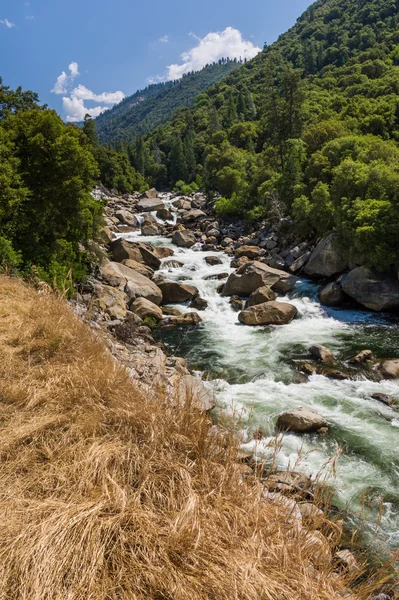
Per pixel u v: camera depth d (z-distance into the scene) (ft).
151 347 38.83
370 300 55.31
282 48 438.40
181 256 88.07
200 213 133.18
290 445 25.05
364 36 312.50
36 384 14.80
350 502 20.06
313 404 31.35
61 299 24.70
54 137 47.83
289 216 95.86
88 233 61.00
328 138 115.03
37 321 19.67
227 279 67.10
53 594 6.97
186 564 7.57
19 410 13.38
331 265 65.87
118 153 242.78
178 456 11.25
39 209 47.26
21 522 8.46
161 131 403.54
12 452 11.18
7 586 7.11
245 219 113.80
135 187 241.76
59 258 51.34
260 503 9.87
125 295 56.13
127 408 13.37
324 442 25.86
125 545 8.10
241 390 34.12
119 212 125.70
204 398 26.53
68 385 14.74
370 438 26.37
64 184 47.70
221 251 93.56
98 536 7.92
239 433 13.66
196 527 8.18
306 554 8.73
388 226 56.34
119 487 9.26
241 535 8.61
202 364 40.50
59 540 7.70
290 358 41.47
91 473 10.07
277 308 53.42
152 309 54.13
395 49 261.44
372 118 138.00
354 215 62.28
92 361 16.96
